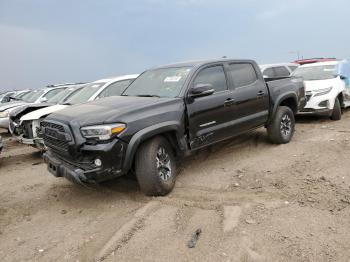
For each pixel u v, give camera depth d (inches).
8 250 143.4
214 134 209.8
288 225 140.7
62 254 136.4
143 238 140.5
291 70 533.0
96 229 153.8
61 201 191.6
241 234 136.5
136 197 184.2
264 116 246.8
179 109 188.5
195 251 128.3
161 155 181.9
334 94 356.5
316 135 295.7
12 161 313.3
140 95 209.9
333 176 189.9
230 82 224.4
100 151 160.6
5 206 192.4
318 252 121.8
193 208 163.3
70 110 189.9
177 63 231.3
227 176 205.2
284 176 196.4
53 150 187.6
